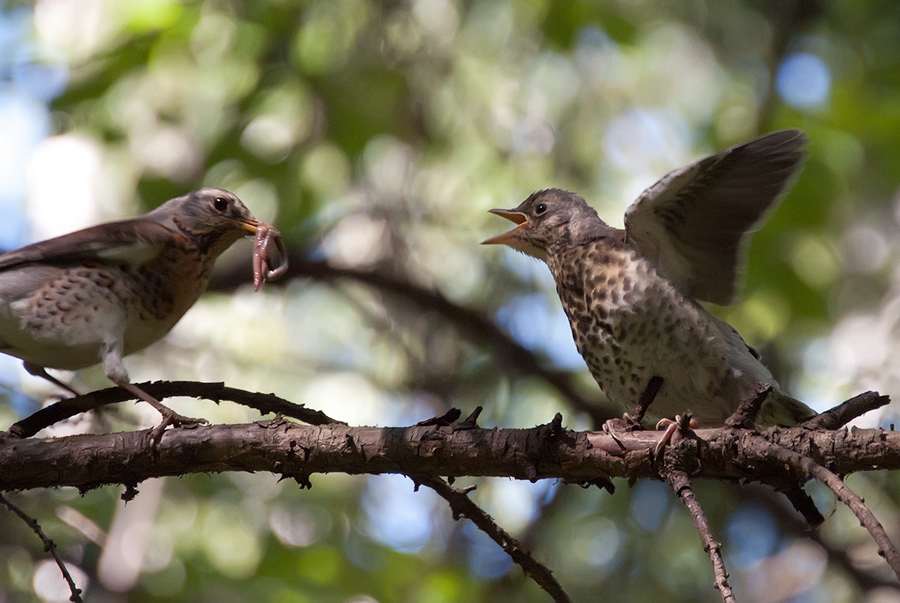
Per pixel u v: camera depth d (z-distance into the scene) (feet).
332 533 44.37
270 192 41.93
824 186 39.40
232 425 20.56
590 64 46.42
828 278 43.78
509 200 43.83
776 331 42.27
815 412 24.99
